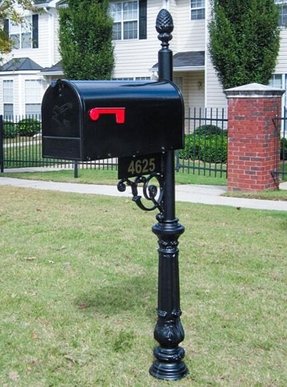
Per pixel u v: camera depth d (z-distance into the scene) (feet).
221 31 56.54
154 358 11.05
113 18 75.05
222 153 47.70
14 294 14.79
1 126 46.42
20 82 88.07
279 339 12.01
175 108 9.68
